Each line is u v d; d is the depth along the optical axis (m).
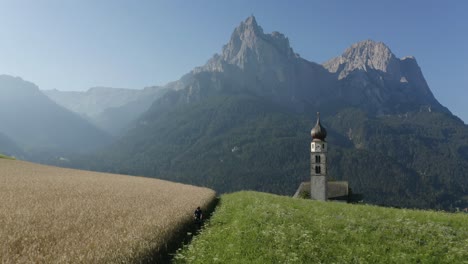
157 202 36.44
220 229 26.88
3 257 14.20
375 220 26.02
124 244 17.45
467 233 22.59
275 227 23.72
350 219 25.80
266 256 19.47
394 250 20.41
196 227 28.97
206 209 38.31
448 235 22.08
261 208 30.67
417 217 27.11
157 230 21.42
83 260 14.61
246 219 27.41
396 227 24.00
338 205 35.09
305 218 26.62
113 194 41.34
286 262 18.58
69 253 15.34
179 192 51.91
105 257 15.40
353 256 19.52
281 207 31.12
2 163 92.00
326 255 19.70
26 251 15.12
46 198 33.44
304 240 21.48
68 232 19.11
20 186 43.44
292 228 23.30
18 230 18.36
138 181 75.88
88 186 50.53
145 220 23.92
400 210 31.44
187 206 33.56
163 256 20.36
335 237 22.22
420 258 19.42
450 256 19.38
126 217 25.16
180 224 25.44
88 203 30.88
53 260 14.41
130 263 16.27
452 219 26.03
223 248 21.45
